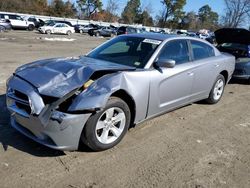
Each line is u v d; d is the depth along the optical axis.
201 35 47.56
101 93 3.65
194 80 5.49
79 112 3.53
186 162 3.96
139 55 4.74
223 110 6.39
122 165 3.74
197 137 4.80
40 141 3.66
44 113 3.48
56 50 16.66
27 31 36.50
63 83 3.64
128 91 4.05
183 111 6.06
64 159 3.76
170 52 5.00
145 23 96.50
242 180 3.63
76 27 45.19
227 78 6.84
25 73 3.94
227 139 4.84
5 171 3.42
